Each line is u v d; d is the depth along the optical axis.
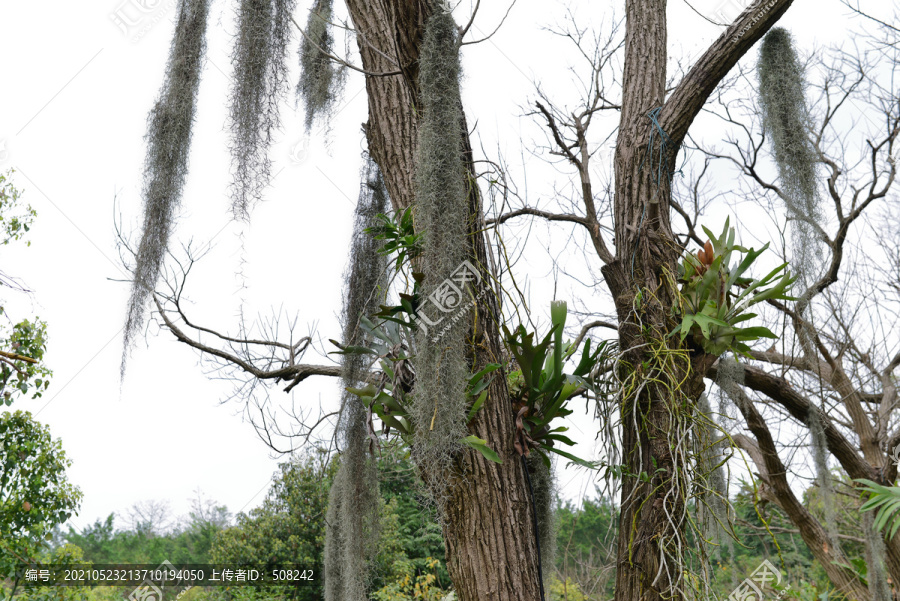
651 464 2.70
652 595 2.56
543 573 2.76
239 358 4.01
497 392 2.52
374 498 3.01
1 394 4.65
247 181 2.33
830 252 4.77
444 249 2.14
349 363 3.05
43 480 5.65
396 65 2.90
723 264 2.83
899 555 4.74
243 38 2.40
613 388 2.81
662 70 3.41
